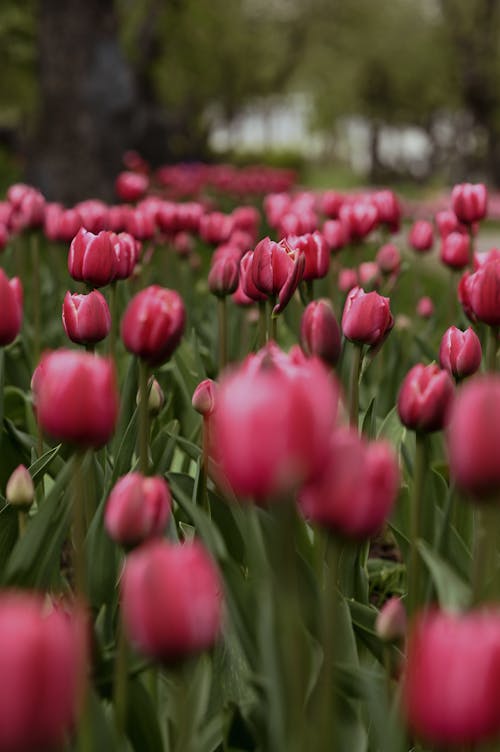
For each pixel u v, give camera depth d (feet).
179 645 3.84
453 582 5.41
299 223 14.07
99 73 48.11
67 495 7.04
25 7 75.61
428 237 18.75
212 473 8.86
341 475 4.06
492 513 4.30
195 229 17.58
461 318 15.23
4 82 88.12
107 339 13.43
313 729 5.41
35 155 48.78
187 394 12.42
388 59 171.94
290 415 3.59
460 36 135.33
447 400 6.35
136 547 5.28
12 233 19.95
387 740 5.37
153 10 85.40
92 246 9.81
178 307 6.75
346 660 6.59
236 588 6.10
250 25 146.72
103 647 6.46
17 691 3.05
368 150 207.62
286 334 16.65
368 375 15.85
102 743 5.23
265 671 5.60
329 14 155.63
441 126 198.39
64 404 4.97
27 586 6.66
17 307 7.36
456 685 3.37
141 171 49.39
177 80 122.42
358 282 16.49
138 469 8.43
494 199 99.96
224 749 5.98
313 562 8.14
